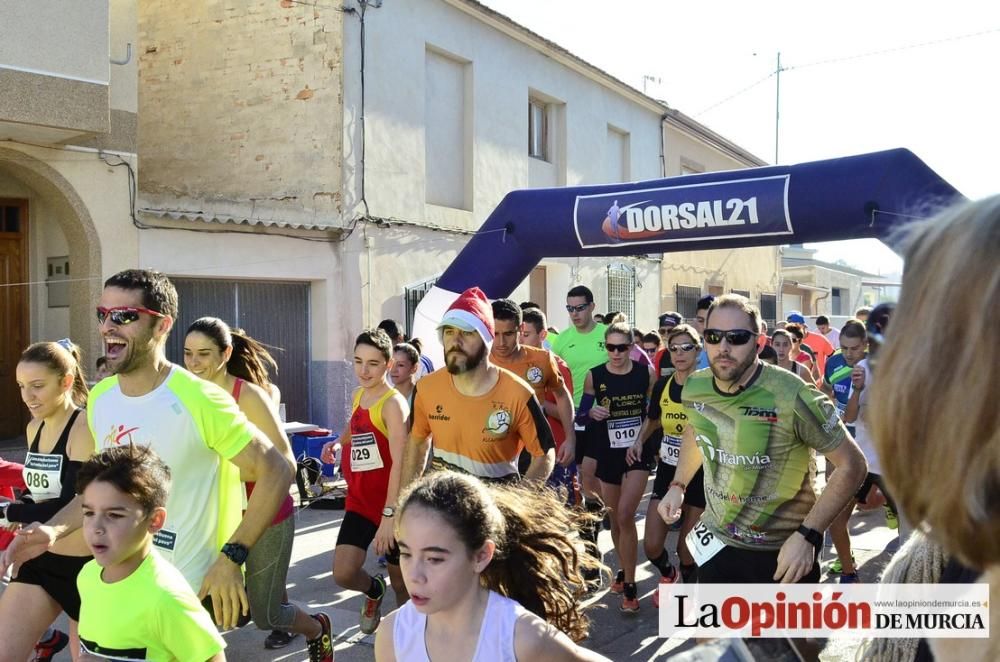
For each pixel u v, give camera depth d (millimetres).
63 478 3611
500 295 7918
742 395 3336
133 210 9383
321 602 5688
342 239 11633
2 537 3500
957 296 854
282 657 4719
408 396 6301
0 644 3305
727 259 22812
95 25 8172
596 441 5797
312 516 8195
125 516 2588
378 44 12195
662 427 5516
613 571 6258
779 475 3340
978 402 828
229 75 12391
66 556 3350
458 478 2232
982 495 840
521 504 2459
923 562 1475
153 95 12922
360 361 4617
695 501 5285
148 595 2609
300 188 11914
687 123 20344
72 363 3721
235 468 3500
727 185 6711
